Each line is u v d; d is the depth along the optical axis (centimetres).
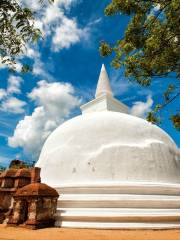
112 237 966
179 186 1598
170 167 1741
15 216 1316
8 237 966
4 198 1558
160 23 884
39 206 1252
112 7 909
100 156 1593
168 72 941
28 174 1648
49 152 1856
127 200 1330
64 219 1295
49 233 1066
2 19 710
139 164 1591
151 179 1570
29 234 1041
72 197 1416
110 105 2380
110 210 1286
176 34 831
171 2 766
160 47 865
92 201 1341
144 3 874
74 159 1652
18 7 705
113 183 1443
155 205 1363
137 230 1173
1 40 745
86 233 1068
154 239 930
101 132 1745
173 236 1009
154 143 1750
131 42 944
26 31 742
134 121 1903
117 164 1564
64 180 1603
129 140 1734
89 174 1552
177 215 1321
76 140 1755
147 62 931
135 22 913
